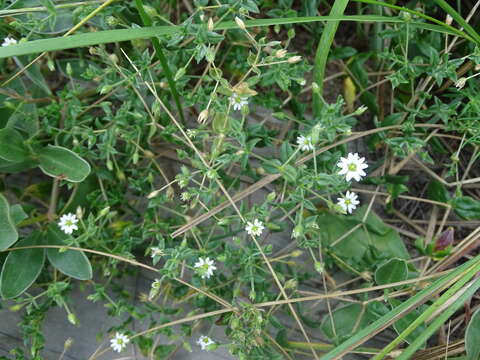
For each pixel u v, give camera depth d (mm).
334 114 189
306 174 193
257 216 197
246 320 199
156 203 214
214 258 219
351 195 197
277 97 275
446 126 225
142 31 174
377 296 242
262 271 222
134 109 223
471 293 176
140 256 245
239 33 240
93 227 202
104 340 239
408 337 212
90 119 218
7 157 206
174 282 230
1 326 239
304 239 207
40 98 238
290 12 233
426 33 240
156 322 229
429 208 263
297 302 229
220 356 237
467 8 273
